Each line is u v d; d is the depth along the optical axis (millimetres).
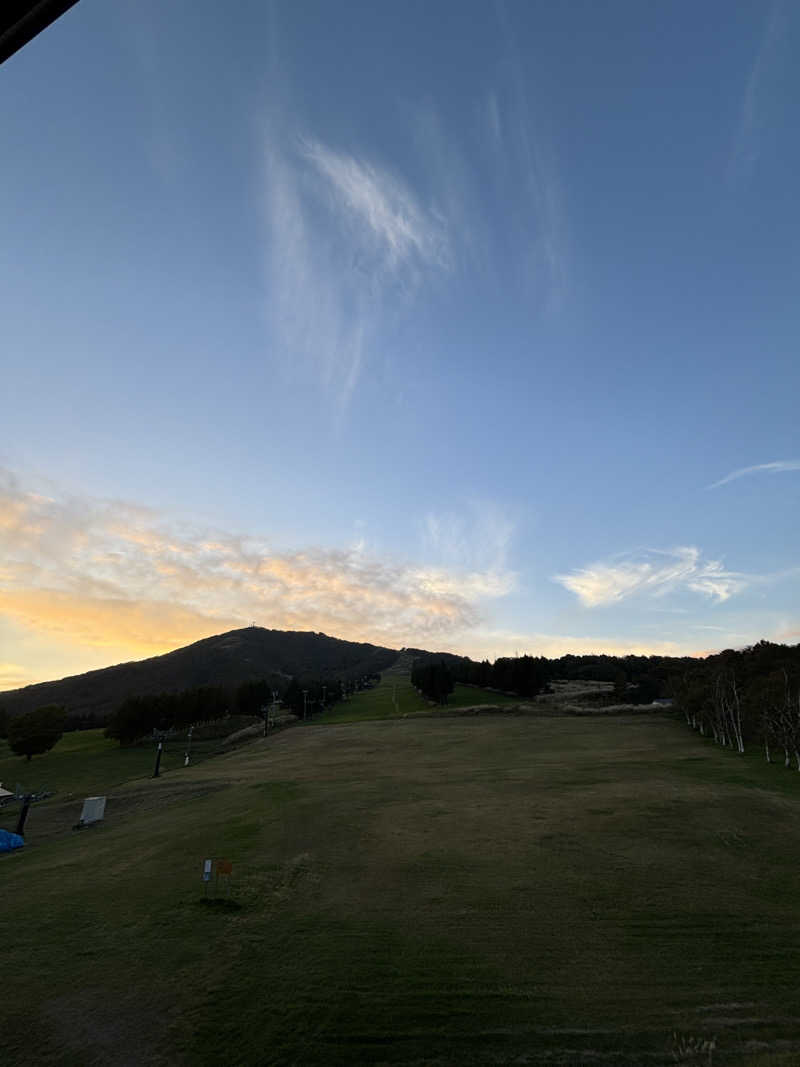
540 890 17031
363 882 18203
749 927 14281
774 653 73562
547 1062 9664
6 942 14930
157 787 43688
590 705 94375
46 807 42688
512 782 34625
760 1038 10055
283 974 12688
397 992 11820
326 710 115938
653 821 24125
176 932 15047
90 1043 10547
